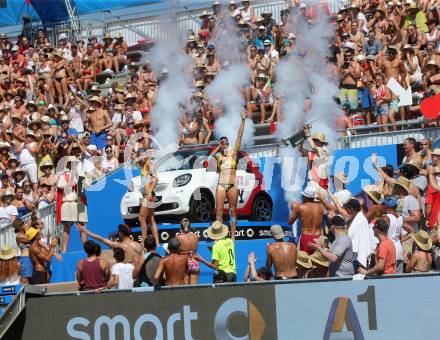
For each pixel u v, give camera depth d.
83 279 42.16
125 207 53.47
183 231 44.25
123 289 38.81
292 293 36.78
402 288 35.28
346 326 35.97
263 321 37.06
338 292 36.19
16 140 65.38
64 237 55.28
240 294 37.41
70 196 55.44
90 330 39.03
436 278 34.88
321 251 39.19
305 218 47.00
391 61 61.62
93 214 58.59
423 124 58.59
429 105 57.00
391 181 46.38
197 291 37.88
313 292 36.50
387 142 58.00
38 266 49.69
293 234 55.56
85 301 39.12
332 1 73.44
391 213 42.16
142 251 45.22
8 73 81.12
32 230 50.09
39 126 63.78
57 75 75.50
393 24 66.88
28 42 88.00
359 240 41.22
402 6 69.00
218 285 37.69
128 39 84.62
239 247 50.34
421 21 68.25
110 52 79.69
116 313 38.75
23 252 49.88
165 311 38.22
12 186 60.75
